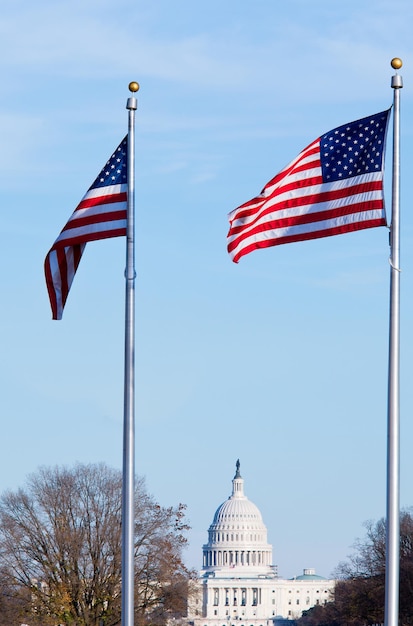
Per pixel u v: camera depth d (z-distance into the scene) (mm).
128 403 88625
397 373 84500
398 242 85188
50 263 91875
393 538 83250
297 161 88812
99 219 91312
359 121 88438
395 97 85938
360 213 86875
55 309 91750
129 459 88438
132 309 89375
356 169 87625
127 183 90875
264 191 89000
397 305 84750
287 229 88062
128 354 88938
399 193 85312
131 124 90875
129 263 89812
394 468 83812
